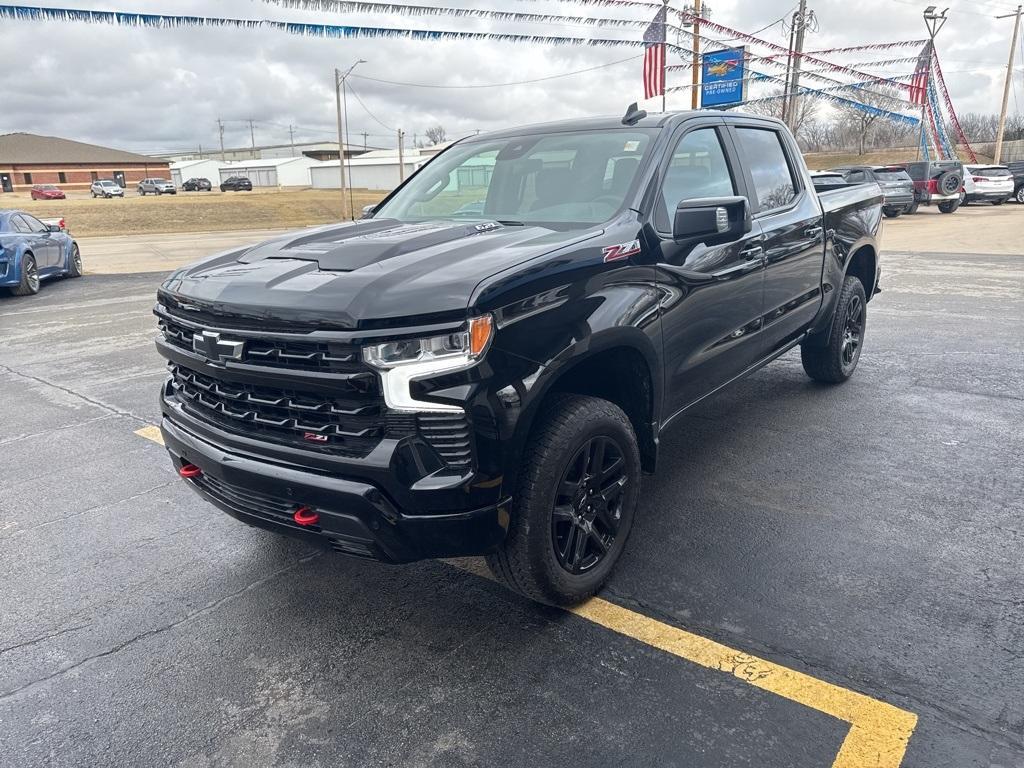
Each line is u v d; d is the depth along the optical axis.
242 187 67.88
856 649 2.68
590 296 2.79
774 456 4.46
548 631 2.86
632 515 3.18
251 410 2.70
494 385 2.42
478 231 3.15
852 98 21.30
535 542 2.68
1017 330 7.68
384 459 2.38
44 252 13.49
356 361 2.36
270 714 2.48
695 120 3.82
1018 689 2.45
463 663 2.69
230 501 2.88
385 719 2.43
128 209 41.56
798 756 2.21
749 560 3.31
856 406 5.33
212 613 3.07
